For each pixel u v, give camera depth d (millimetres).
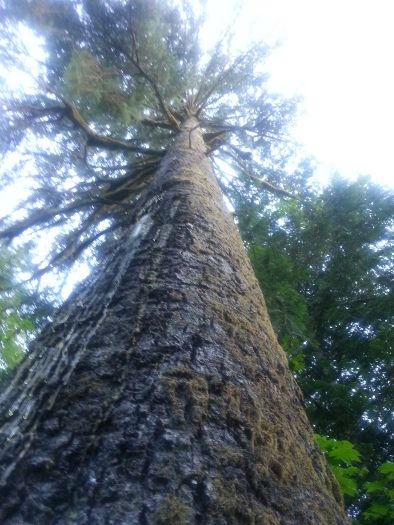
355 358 9453
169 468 1385
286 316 7703
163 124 8562
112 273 2744
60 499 1271
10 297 6891
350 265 10336
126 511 1227
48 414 1608
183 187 4211
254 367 2139
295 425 2025
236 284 2867
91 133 7711
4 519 1221
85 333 2139
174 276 2574
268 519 1379
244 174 9930
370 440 7922
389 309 9555
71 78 7676
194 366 1887
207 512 1297
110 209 8195
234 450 1565
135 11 8414
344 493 3479
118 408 1591
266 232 9867
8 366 5602
